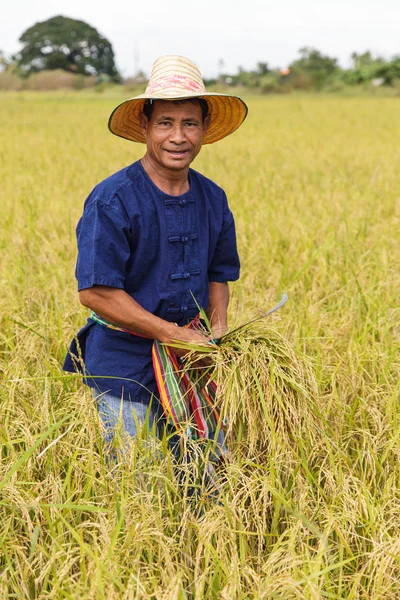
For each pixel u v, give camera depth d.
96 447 2.93
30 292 4.73
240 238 6.46
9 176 10.59
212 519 2.55
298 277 5.20
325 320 4.34
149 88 2.75
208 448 2.77
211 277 3.22
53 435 2.94
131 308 2.76
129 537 2.36
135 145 15.41
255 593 2.27
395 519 2.73
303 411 2.85
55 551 2.43
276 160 12.69
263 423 2.80
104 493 2.67
